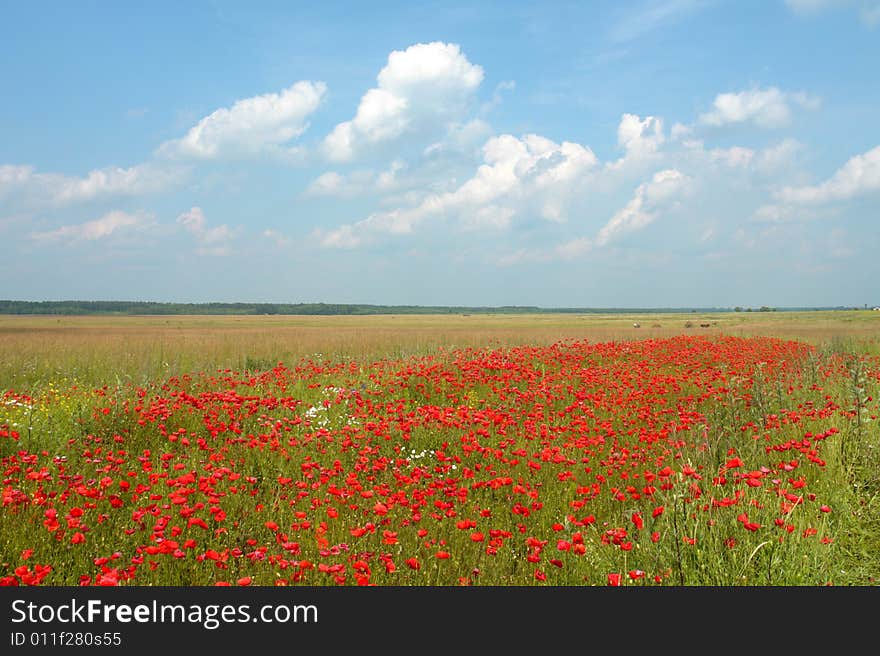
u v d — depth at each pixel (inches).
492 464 291.1
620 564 186.7
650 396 429.7
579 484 267.3
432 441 337.4
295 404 420.8
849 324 2091.5
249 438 307.9
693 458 279.6
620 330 1660.9
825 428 316.2
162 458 271.0
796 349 845.8
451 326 2405.3
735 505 197.9
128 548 194.7
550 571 190.9
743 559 180.4
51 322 3550.7
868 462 273.1
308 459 294.7
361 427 364.5
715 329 1717.5
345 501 226.7
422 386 510.0
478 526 220.4
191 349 890.7
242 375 577.0
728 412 362.9
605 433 322.3
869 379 439.2
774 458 284.0
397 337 1177.4
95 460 255.8
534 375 538.9
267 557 180.2
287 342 1055.0
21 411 363.3
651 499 235.0
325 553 166.4
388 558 175.2
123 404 374.9
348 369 617.6
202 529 200.8
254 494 247.3
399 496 211.5
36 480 223.6
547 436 323.0
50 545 185.3
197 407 363.9
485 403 470.0
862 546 205.6
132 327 2453.2
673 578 173.9
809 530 191.2
